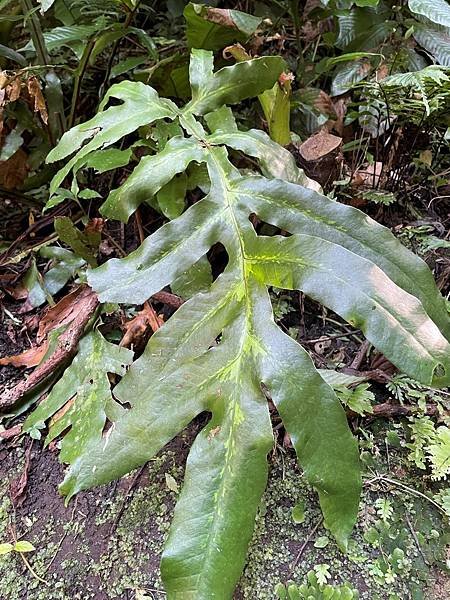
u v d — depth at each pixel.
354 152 0.70
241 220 0.41
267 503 0.43
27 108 0.65
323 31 0.84
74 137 0.48
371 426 0.48
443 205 0.70
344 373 0.50
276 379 0.34
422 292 0.40
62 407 0.49
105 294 0.39
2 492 0.45
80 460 0.40
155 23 0.89
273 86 0.53
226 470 0.33
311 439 0.33
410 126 0.66
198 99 0.52
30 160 0.67
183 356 0.37
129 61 0.68
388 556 0.39
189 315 0.38
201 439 0.34
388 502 0.42
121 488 0.44
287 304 0.58
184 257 0.40
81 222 0.66
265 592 0.38
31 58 0.74
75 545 0.41
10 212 0.70
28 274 0.61
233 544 0.31
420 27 0.71
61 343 0.49
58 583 0.39
